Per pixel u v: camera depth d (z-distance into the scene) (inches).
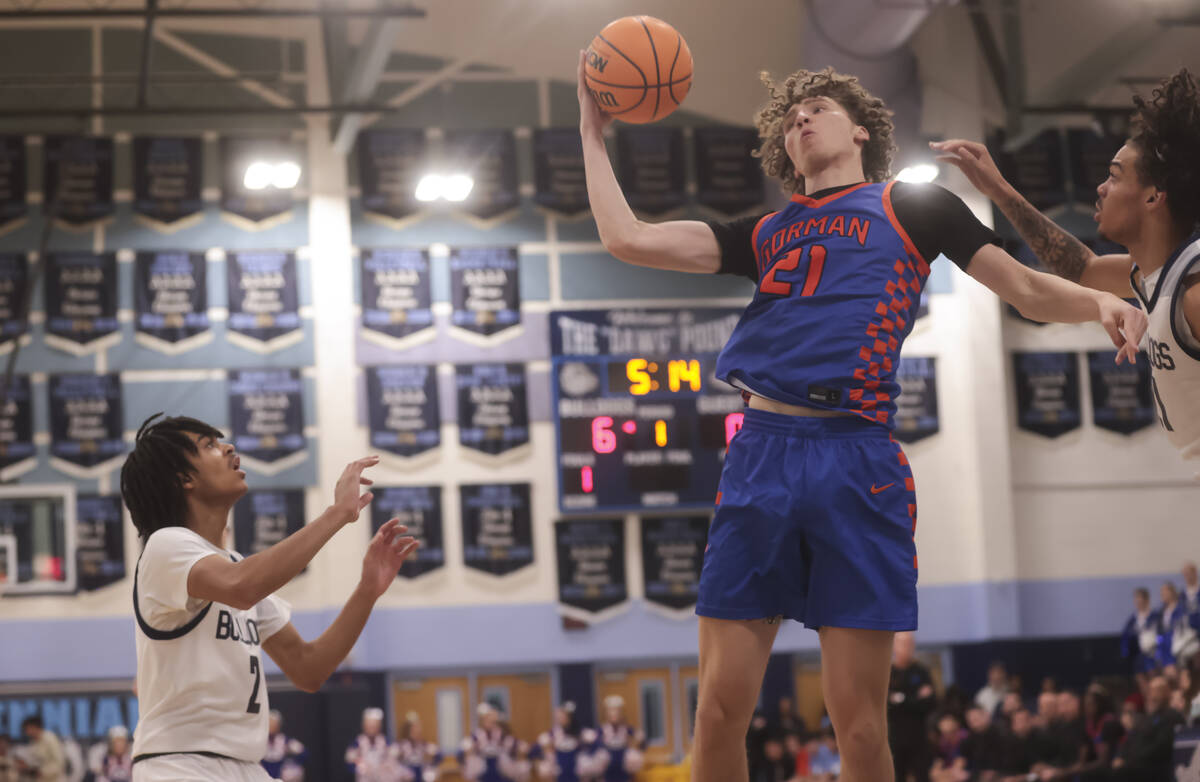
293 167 566.3
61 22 579.2
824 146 107.3
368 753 530.9
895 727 387.9
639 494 591.5
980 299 623.8
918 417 619.5
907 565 99.9
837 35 587.8
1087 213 625.6
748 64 621.3
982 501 612.7
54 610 557.9
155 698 113.2
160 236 585.3
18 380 570.6
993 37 622.2
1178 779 155.4
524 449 597.9
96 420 571.8
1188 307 105.0
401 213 602.9
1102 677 612.4
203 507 119.0
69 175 581.0
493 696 593.9
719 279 616.1
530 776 568.1
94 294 578.2
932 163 606.9
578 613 589.6
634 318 602.5
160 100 585.3
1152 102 108.7
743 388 105.5
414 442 589.6
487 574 589.0
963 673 607.5
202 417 578.9
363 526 579.5
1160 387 112.6
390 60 607.5
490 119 611.5
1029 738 434.6
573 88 617.3
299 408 583.5
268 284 587.8
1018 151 622.2
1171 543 629.6
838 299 100.5
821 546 99.2
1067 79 606.2
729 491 103.4
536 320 605.0
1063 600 621.0
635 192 615.5
